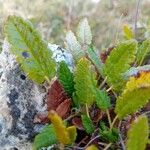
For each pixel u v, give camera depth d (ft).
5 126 0.21
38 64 0.20
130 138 0.17
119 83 0.20
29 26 0.20
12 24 0.20
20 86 0.21
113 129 0.19
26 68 0.20
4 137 0.21
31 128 0.21
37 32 0.20
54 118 0.17
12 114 0.21
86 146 0.19
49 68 0.21
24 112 0.21
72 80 0.20
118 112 0.19
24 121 0.21
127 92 0.18
